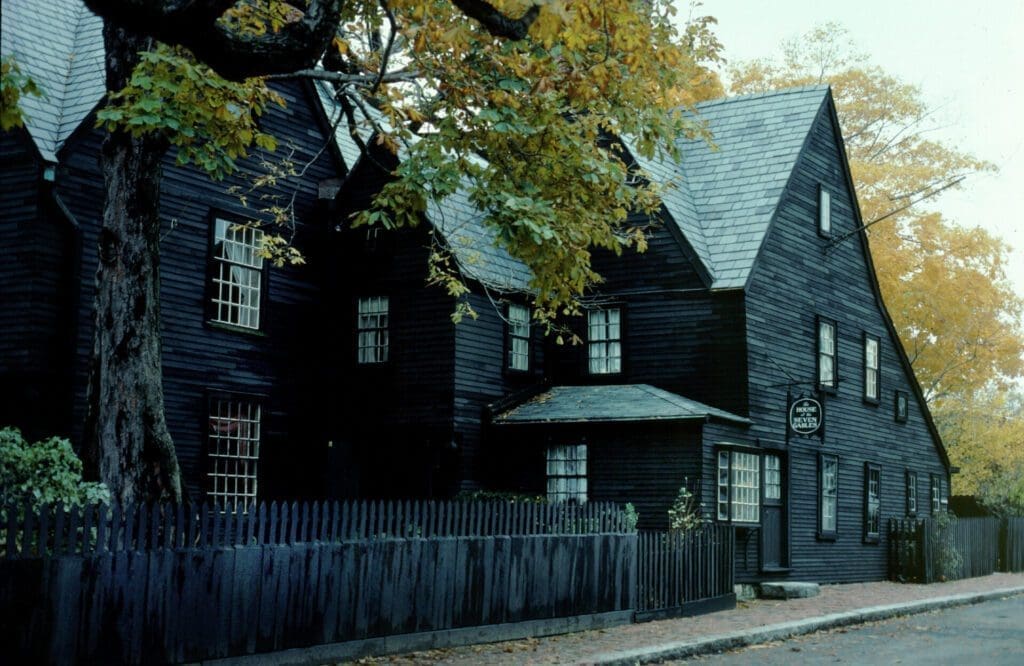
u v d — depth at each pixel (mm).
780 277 28719
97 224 21500
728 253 27797
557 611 17391
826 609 22234
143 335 15328
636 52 15023
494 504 16531
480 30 15906
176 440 22500
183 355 22797
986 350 44156
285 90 25703
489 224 16641
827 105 31812
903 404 35594
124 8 9070
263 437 24547
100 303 15375
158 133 15484
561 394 27484
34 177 20719
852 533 31469
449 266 25594
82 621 10883
